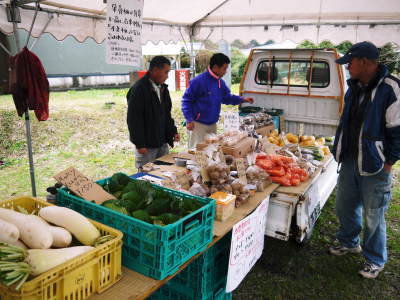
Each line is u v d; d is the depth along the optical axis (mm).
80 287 1324
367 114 2713
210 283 2217
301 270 3365
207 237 1796
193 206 1807
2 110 9820
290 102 4996
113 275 1458
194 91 4488
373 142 2721
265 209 2559
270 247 3760
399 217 4629
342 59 2715
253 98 5281
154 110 3754
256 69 5191
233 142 3082
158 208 1801
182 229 1579
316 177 3320
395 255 3695
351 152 3004
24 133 8391
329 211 4770
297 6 5621
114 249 1439
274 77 5062
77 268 1293
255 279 3223
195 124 4695
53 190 2102
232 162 2869
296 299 2971
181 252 1604
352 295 3027
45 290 1190
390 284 3189
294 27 6137
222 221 2109
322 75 4691
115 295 1402
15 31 3342
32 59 3305
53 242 1428
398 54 12727
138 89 3639
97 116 10484
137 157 3965
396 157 2676
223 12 5875
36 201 1779
